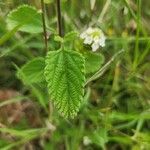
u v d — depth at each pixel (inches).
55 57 5.9
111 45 9.5
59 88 5.9
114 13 8.9
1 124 8.7
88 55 7.6
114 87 8.9
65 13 9.1
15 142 8.8
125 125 8.7
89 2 9.4
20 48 9.6
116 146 9.1
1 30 8.9
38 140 9.2
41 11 6.8
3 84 9.6
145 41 9.6
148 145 8.4
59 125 8.8
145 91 9.4
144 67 9.3
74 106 5.9
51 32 7.3
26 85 8.5
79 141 8.7
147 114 8.5
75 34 6.2
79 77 5.9
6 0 7.9
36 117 9.3
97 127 8.6
